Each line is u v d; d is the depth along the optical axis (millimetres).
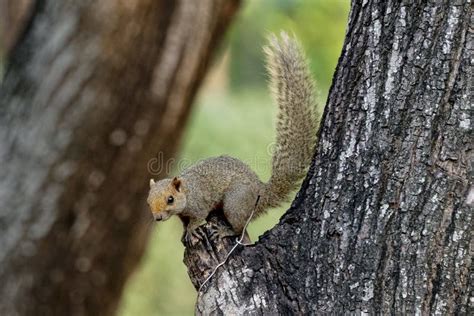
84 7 11633
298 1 22500
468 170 5812
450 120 5875
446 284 5785
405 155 6008
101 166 12055
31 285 12328
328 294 6141
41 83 11891
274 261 6453
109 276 12727
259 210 7973
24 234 12133
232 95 22469
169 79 11938
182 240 7762
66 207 12125
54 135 11891
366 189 6145
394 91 6105
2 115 12133
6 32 17812
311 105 7930
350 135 6312
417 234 5891
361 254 6062
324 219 6316
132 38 11648
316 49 21375
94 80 11750
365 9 6441
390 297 5922
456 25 5906
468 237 5762
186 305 17172
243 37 24734
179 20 11766
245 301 6312
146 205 12531
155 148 12281
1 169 12047
